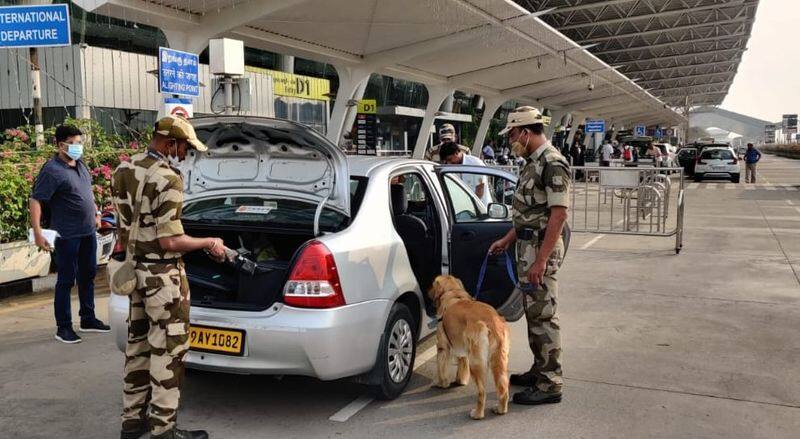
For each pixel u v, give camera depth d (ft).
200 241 11.52
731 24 106.32
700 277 26.55
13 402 14.11
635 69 152.15
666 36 113.91
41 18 24.57
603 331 19.20
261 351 12.05
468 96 131.13
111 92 55.57
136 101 57.72
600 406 13.71
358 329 12.61
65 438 12.40
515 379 15.02
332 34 52.95
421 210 18.99
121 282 11.10
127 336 13.09
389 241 14.14
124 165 11.35
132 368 11.87
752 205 55.98
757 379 15.23
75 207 18.15
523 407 13.66
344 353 12.32
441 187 16.99
